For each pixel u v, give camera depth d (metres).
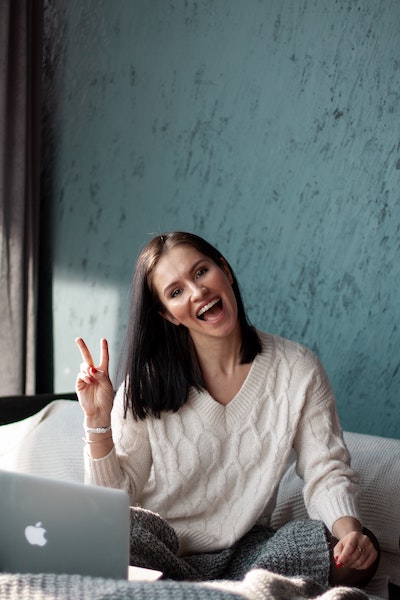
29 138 3.59
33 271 3.66
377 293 2.81
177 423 2.06
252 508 2.02
